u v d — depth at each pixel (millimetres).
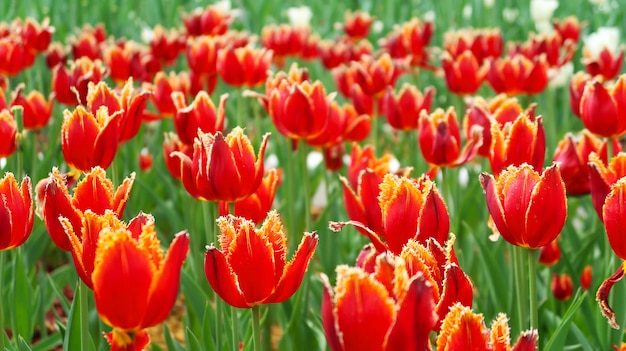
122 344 2285
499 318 1952
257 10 12156
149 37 9859
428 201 2723
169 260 2221
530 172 2779
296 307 4238
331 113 5164
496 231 3357
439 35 11656
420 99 5480
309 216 4867
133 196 6332
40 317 5082
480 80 6453
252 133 9531
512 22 12117
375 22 12219
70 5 11383
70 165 3523
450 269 2240
